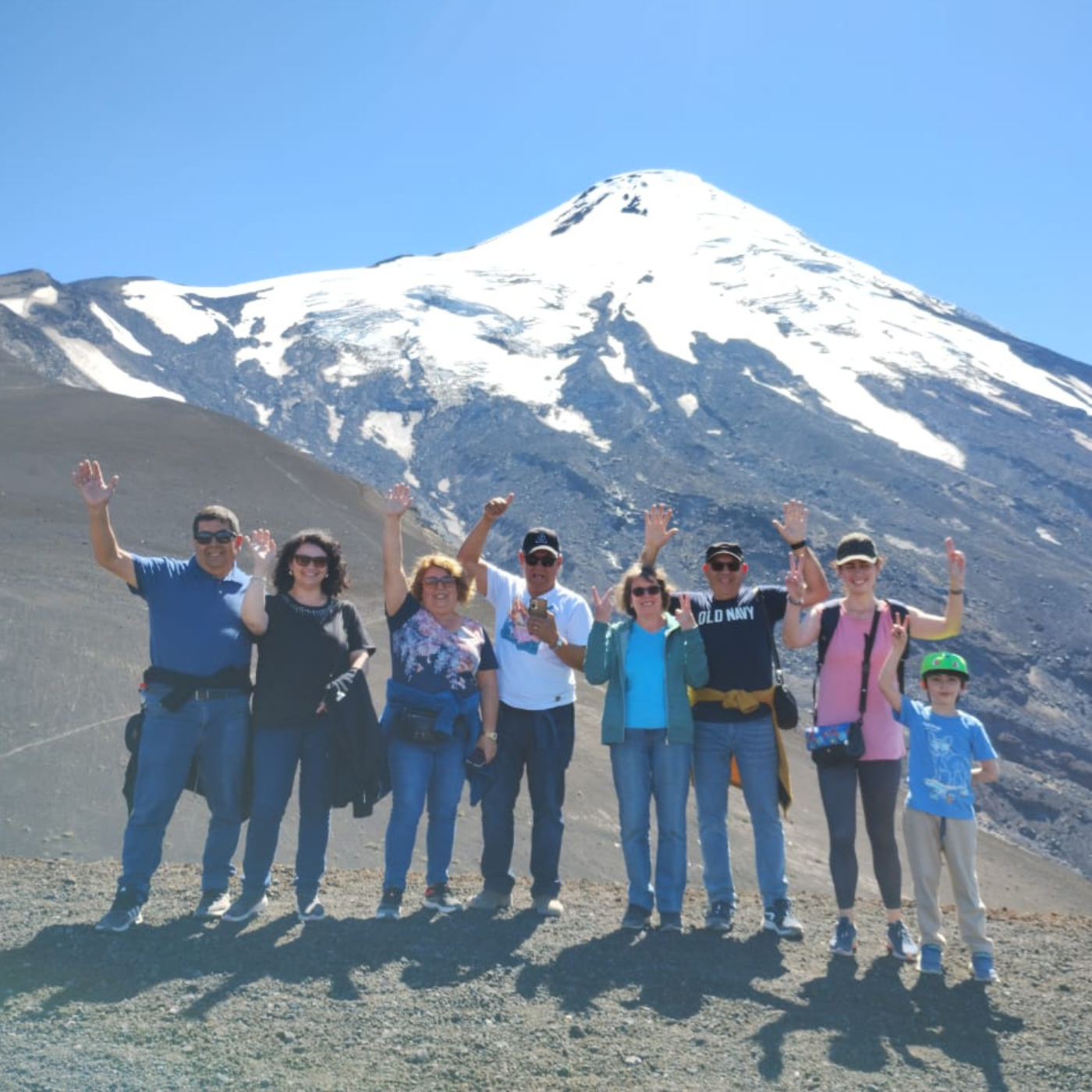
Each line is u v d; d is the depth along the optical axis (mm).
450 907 7375
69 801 12945
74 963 5984
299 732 6988
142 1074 4754
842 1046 5527
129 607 22094
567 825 16297
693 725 7402
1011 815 81062
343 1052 5094
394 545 7410
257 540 6980
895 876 7094
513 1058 5148
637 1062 5184
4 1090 4539
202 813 13203
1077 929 7945
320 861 7043
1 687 16484
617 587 7715
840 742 7039
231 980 5832
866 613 7266
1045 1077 5316
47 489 30922
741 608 7438
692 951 6855
